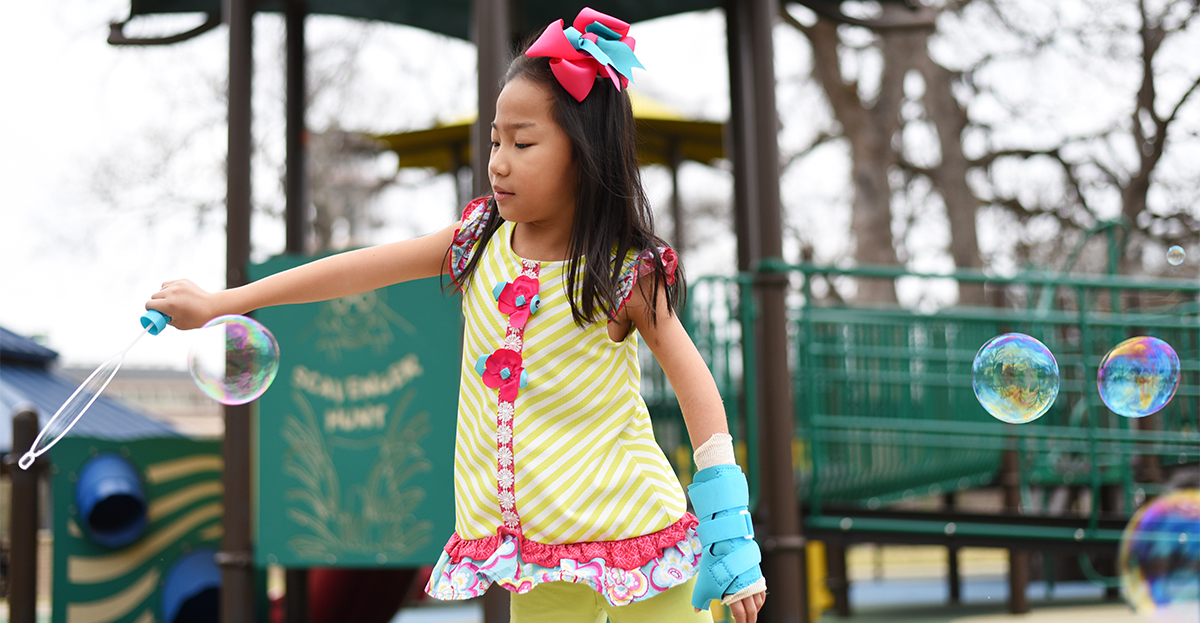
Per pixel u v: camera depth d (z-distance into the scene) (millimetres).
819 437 5176
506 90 1689
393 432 4438
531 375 1676
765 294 4500
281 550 4418
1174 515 5234
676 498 1719
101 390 1632
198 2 5504
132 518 5551
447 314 4480
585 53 1690
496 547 1652
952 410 6016
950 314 5629
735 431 4891
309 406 4477
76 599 5145
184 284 1708
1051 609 6961
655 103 8305
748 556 1619
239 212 4586
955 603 7855
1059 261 16297
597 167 1667
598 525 1636
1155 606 5176
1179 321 6543
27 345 8633
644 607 1703
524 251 1753
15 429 4332
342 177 16516
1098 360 6344
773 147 4543
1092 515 5219
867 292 15602
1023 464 5977
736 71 5480
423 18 5859
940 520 5262
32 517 4320
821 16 5359
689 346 1729
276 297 1762
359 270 1809
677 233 8086
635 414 1726
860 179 15672
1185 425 6555
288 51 5652
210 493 5906
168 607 5336
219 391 2129
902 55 15422
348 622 5652
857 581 10641
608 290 1646
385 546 4391
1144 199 15281
